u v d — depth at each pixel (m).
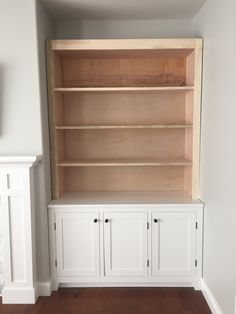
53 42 2.71
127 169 3.27
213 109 2.44
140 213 2.76
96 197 3.00
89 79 3.17
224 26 2.18
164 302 2.63
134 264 2.82
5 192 2.55
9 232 2.59
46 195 2.75
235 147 1.99
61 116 3.11
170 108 3.21
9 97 2.56
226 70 2.14
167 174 3.26
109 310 2.53
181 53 2.94
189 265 2.81
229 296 2.12
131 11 2.86
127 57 3.10
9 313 2.51
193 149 2.84
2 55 2.52
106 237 2.79
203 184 2.76
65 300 2.68
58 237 2.79
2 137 2.59
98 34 3.13
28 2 2.47
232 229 2.06
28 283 2.63
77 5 2.70
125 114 3.22
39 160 2.59
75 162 2.95
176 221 2.77
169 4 2.70
